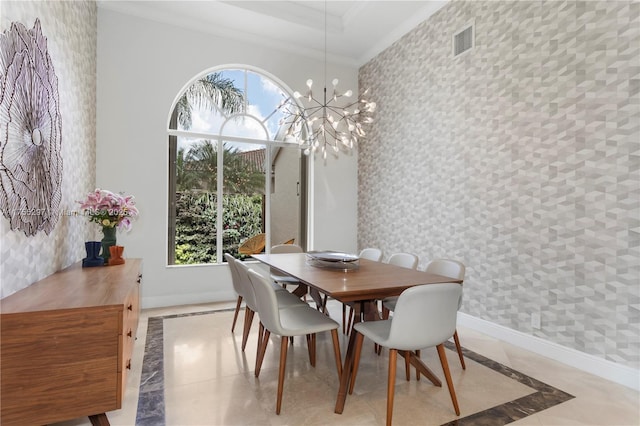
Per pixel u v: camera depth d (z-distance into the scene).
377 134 4.78
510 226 2.96
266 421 1.79
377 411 1.90
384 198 4.64
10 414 1.37
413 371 2.40
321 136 4.93
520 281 2.88
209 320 3.45
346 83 5.11
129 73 3.76
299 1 3.94
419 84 4.02
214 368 2.39
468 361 2.59
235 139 4.51
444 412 1.89
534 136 2.77
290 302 2.57
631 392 2.13
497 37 3.06
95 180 3.58
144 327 3.22
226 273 4.30
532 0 2.76
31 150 1.85
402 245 4.30
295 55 4.72
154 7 3.77
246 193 4.59
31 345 1.39
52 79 2.19
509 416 1.86
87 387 1.48
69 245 2.62
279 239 4.83
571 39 2.50
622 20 2.23
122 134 3.73
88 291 1.76
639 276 2.17
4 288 1.60
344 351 2.76
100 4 3.60
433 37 3.80
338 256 2.98
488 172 3.16
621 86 2.24
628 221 2.22
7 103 1.58
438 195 3.75
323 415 1.86
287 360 2.56
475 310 3.29
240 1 3.78
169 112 3.97
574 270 2.50
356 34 4.39
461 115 3.45
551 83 2.64
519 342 2.87
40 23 1.98
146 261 3.88
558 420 1.83
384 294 1.99
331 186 5.05
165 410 1.88
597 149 2.37
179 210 4.20
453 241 3.55
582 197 2.45
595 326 2.38
